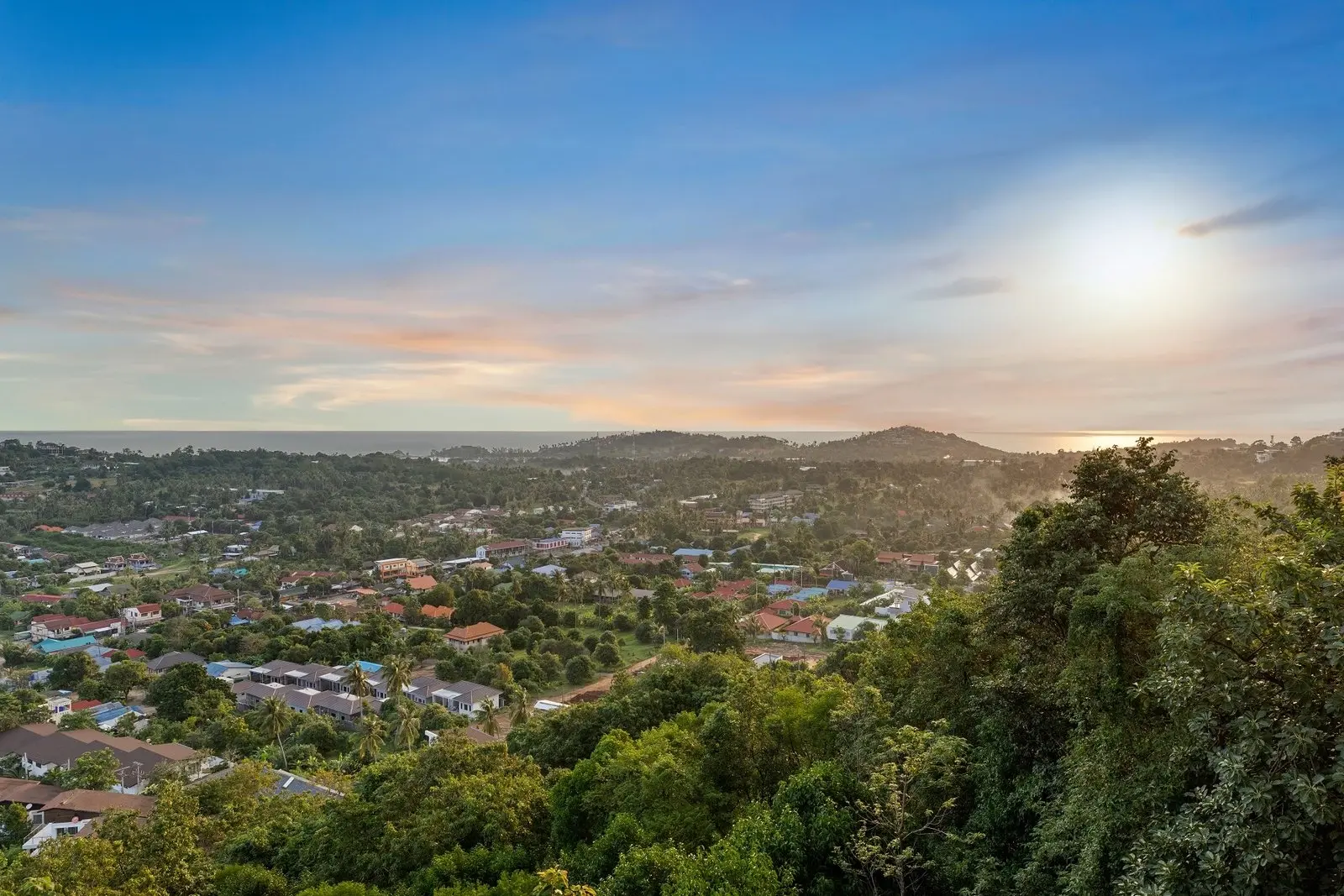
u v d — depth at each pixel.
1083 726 17.02
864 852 16.67
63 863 23.23
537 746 38.03
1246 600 11.66
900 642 27.94
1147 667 14.68
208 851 31.42
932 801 18.91
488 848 26.00
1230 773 10.62
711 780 23.28
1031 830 17.75
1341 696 10.50
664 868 18.17
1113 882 12.84
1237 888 10.12
